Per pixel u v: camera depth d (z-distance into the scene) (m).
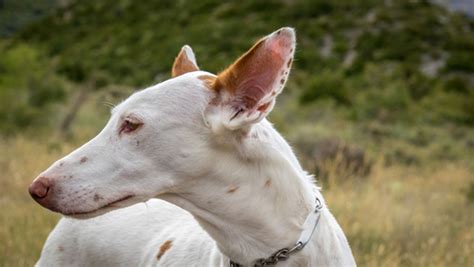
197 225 3.65
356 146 12.32
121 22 44.06
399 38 37.53
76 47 41.41
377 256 6.04
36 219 6.67
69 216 3.07
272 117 18.12
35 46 43.31
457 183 11.11
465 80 32.00
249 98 3.02
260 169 3.11
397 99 23.69
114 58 36.44
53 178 3.04
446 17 42.50
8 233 6.19
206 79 3.14
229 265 3.26
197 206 3.13
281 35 2.95
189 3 44.72
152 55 35.56
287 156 3.22
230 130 3.03
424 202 9.16
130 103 3.12
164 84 3.14
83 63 35.28
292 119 19.84
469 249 6.50
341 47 36.03
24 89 16.66
